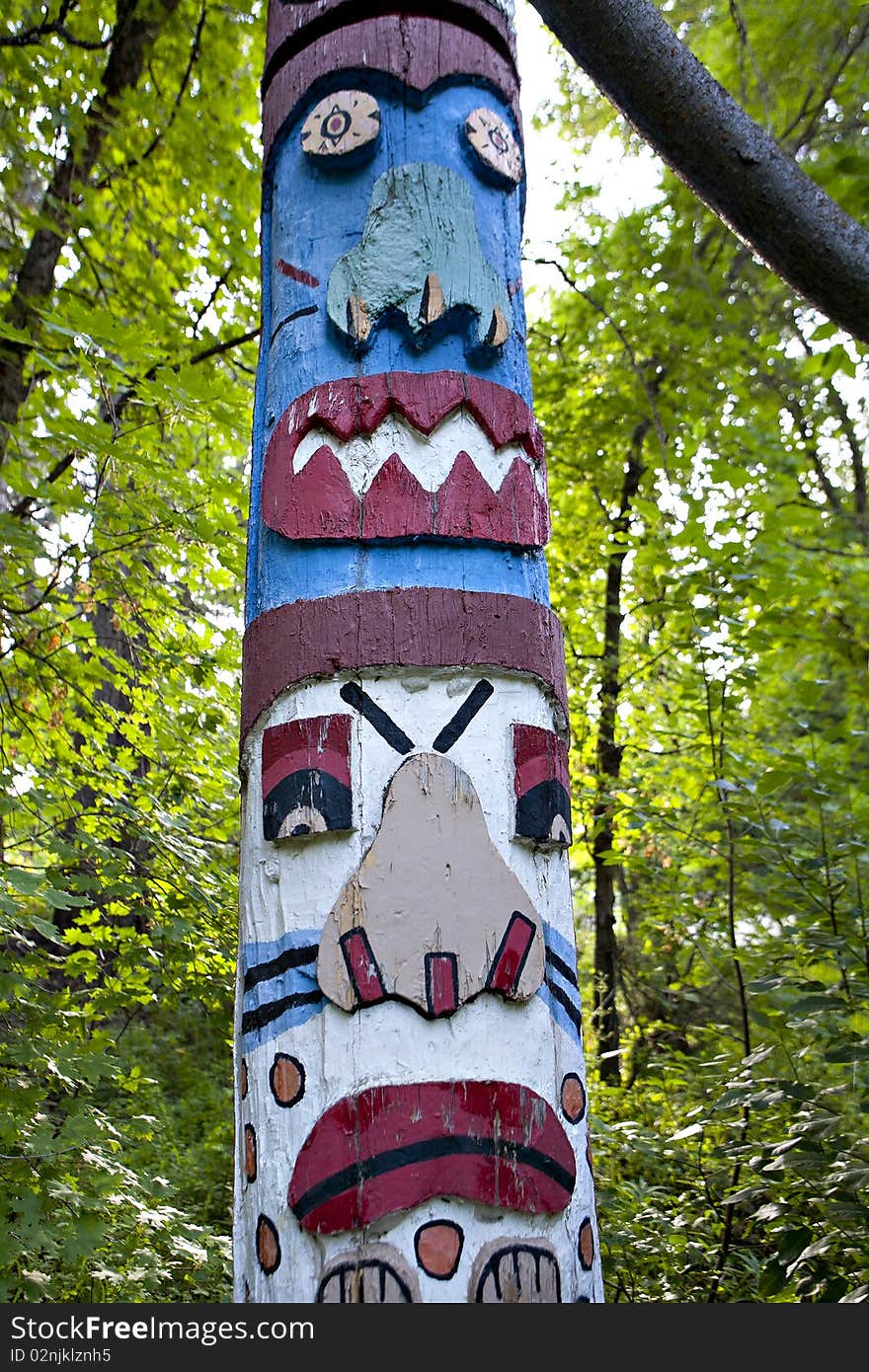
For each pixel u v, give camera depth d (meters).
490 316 2.17
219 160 5.47
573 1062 1.81
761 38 5.72
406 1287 1.50
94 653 5.15
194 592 5.73
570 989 1.86
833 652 6.31
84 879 4.06
